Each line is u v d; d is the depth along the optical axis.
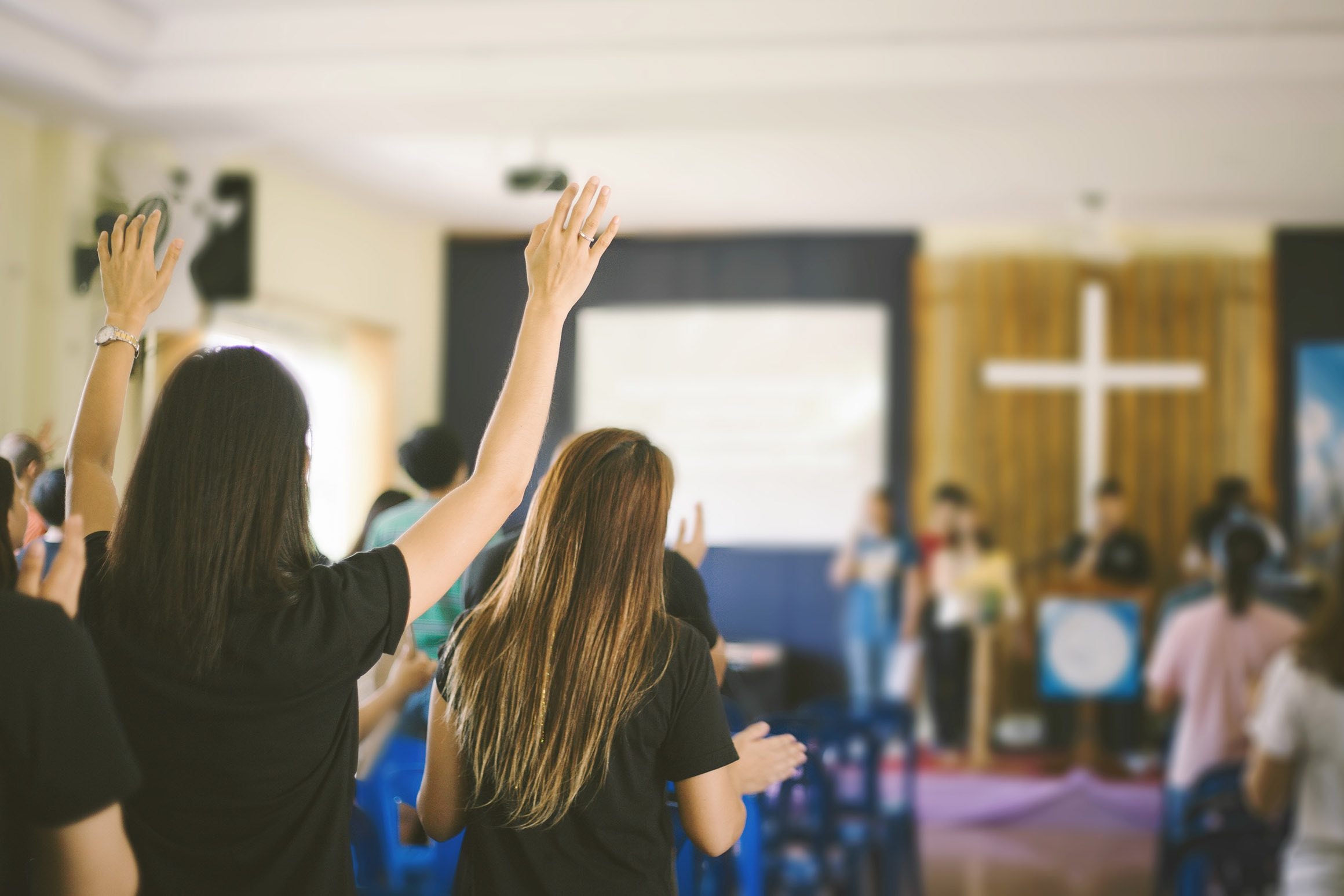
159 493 1.18
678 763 1.42
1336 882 1.85
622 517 1.41
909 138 6.08
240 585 1.18
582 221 1.33
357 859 2.37
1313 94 4.79
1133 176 6.72
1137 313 7.63
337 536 7.18
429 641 2.22
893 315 7.87
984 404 7.69
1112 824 5.92
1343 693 1.87
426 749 1.52
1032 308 7.69
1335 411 7.53
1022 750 6.88
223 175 5.97
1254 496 7.48
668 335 8.01
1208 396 7.57
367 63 4.93
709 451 7.94
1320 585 5.21
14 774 1.04
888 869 4.13
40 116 5.21
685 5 4.60
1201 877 2.73
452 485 2.59
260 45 4.85
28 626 1.05
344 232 7.35
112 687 1.18
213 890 1.17
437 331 8.23
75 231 5.28
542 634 1.40
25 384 5.22
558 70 4.82
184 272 3.37
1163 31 4.52
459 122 5.30
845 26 4.55
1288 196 7.04
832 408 7.87
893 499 7.78
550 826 1.40
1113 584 6.46
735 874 2.88
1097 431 7.46
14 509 1.27
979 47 4.62
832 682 7.73
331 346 7.14
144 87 5.04
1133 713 6.52
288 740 1.18
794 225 7.92
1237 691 3.80
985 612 6.71
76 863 1.06
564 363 1.62
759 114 5.11
